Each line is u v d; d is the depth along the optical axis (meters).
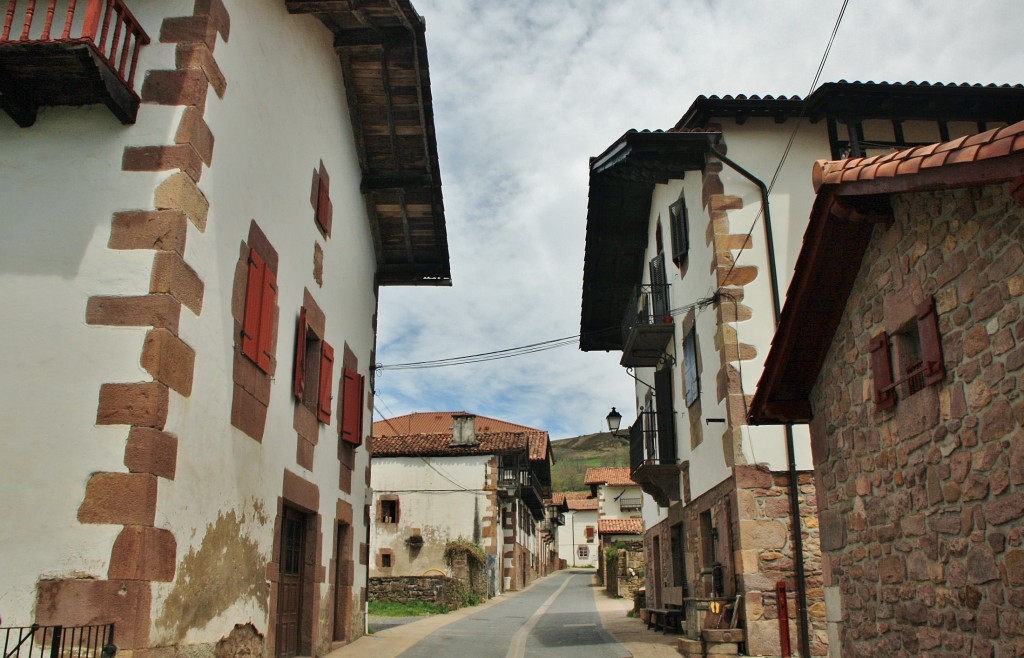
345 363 11.19
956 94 10.27
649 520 16.45
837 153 10.62
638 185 13.78
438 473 26.03
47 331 5.49
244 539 7.04
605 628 14.02
